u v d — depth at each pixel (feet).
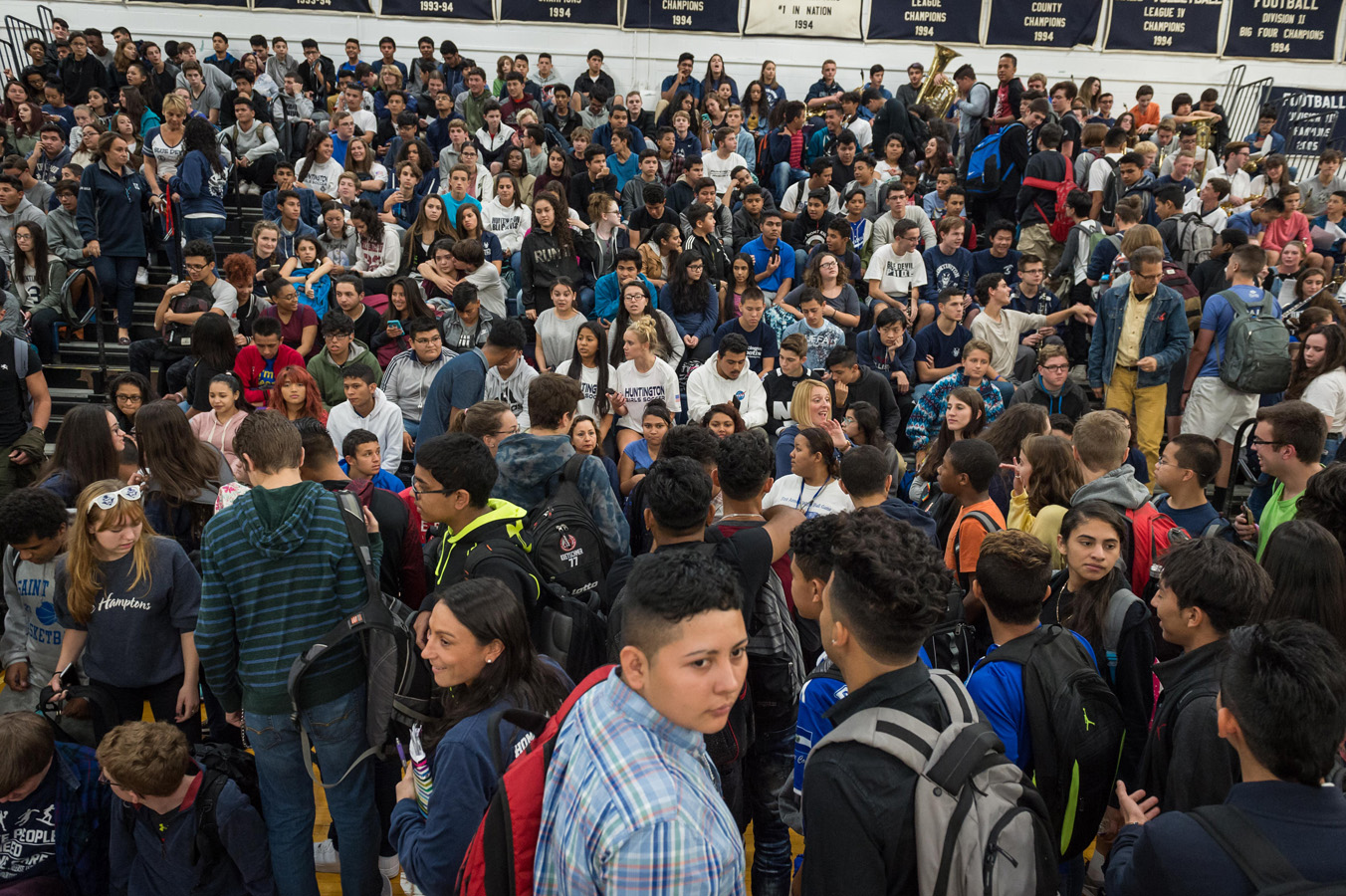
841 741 5.94
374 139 37.96
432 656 7.30
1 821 9.23
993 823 5.57
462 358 17.88
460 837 6.65
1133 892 5.88
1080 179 30.78
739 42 43.73
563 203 26.21
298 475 9.66
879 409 21.42
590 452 14.88
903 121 37.17
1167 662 8.11
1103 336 22.50
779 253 27.48
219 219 29.84
